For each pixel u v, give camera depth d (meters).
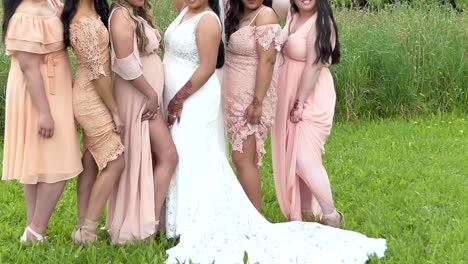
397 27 9.59
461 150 7.69
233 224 4.94
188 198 4.86
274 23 4.97
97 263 4.56
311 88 5.20
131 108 4.74
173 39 4.85
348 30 9.52
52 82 4.59
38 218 4.84
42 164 4.66
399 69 9.10
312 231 4.99
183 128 4.85
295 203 5.39
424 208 5.79
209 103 4.88
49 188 4.71
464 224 5.33
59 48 4.59
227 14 5.10
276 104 5.25
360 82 9.00
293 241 4.81
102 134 4.65
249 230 4.94
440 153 7.60
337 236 4.91
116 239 4.84
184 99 4.82
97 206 4.77
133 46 4.61
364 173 6.88
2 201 6.11
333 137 8.18
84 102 4.61
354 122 8.92
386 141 8.02
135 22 4.61
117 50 4.57
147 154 4.75
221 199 4.93
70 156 4.67
